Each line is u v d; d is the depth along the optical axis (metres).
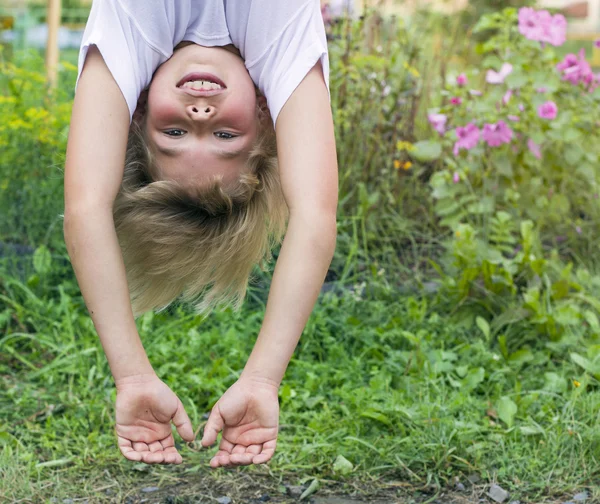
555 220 5.21
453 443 3.28
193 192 2.14
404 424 3.45
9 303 4.62
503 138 4.75
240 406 2.00
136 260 2.24
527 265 4.45
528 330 4.23
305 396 3.68
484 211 4.77
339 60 5.35
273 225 2.29
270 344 2.01
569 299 4.42
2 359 4.20
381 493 3.10
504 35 5.09
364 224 5.11
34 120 5.28
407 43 5.88
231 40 2.23
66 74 6.67
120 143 2.06
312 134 2.08
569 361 4.04
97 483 3.14
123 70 2.09
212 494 3.08
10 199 5.12
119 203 2.18
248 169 2.17
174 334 4.31
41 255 4.65
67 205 2.01
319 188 2.04
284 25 2.16
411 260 5.02
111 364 2.01
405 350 4.10
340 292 4.71
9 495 3.01
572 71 5.05
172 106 2.12
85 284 1.99
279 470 3.23
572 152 4.98
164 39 2.17
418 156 5.02
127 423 2.02
